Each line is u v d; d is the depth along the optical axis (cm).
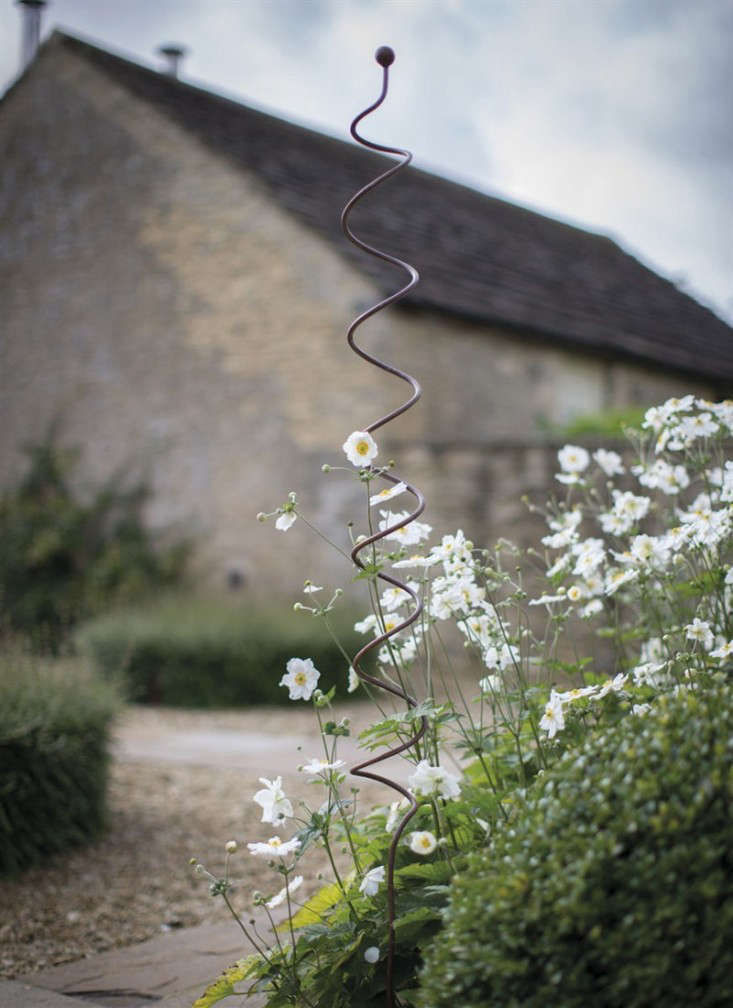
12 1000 280
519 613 258
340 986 215
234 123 1284
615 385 1288
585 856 167
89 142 1255
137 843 437
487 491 930
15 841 401
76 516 1208
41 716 419
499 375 1123
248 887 383
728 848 163
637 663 302
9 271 1329
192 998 279
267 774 571
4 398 1325
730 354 1562
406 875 226
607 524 309
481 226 1445
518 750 244
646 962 158
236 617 916
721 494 281
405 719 226
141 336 1198
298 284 1066
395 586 247
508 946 167
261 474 1085
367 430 235
